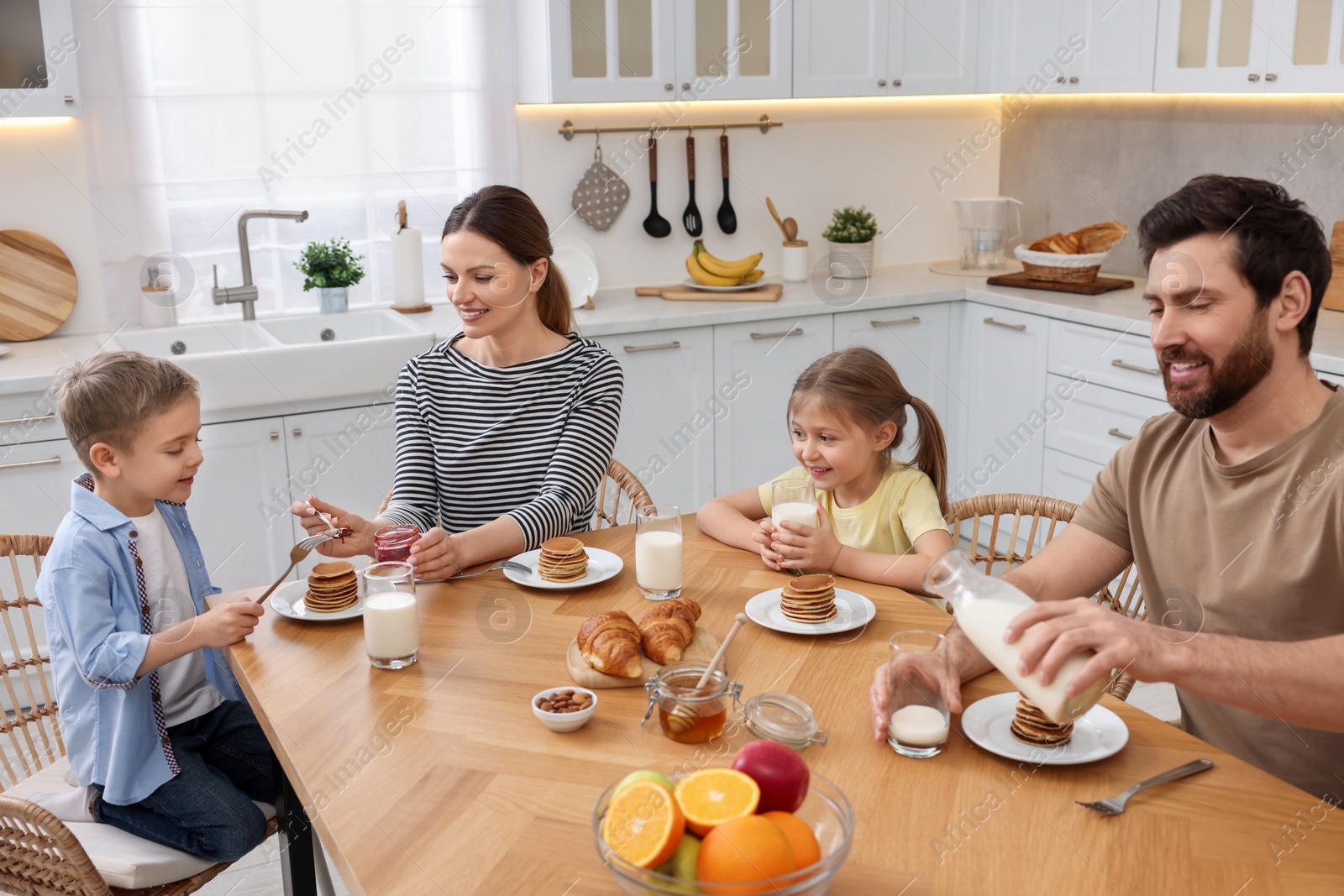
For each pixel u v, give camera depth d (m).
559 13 3.22
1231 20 3.06
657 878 0.83
